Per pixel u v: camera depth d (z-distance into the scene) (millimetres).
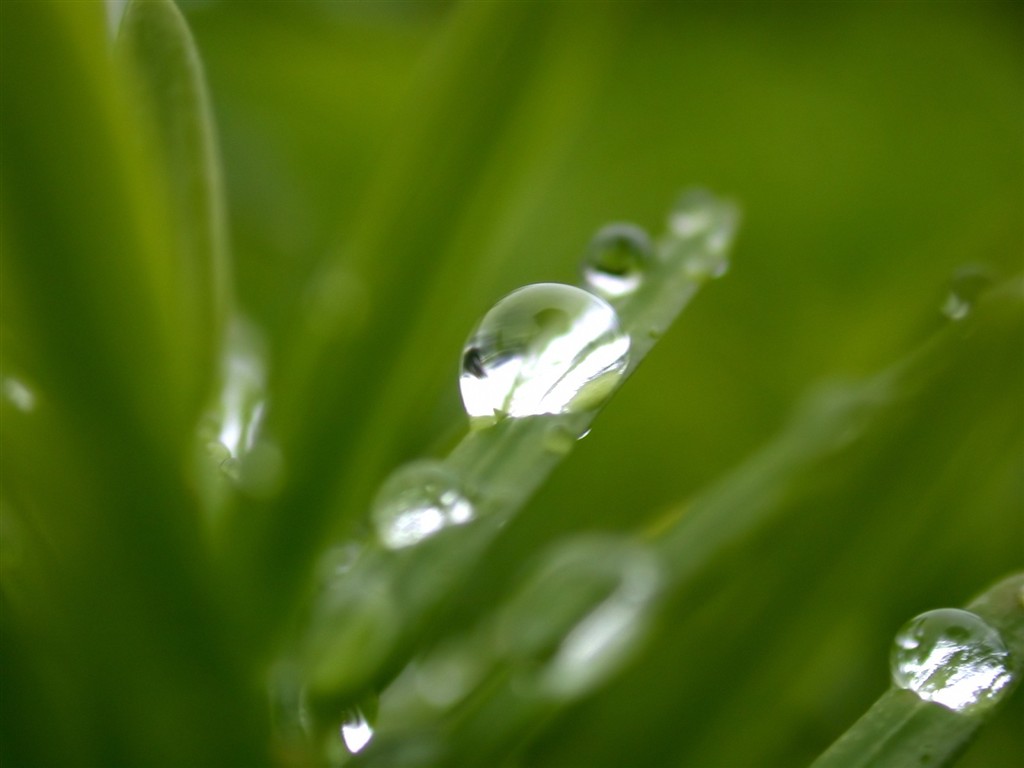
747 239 126
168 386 78
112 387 78
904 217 129
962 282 90
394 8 130
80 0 77
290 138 115
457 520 81
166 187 78
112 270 77
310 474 83
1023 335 86
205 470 81
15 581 79
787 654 87
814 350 108
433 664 89
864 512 88
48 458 78
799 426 90
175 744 80
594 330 84
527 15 84
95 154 77
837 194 131
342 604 81
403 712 87
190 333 79
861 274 124
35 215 77
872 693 90
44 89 77
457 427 83
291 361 84
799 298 118
